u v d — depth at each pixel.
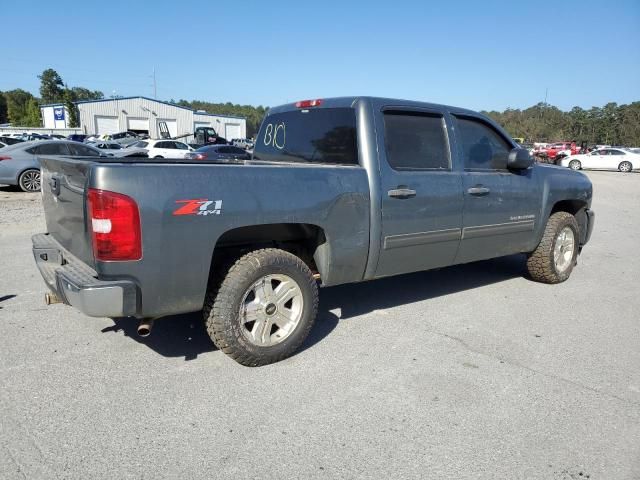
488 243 5.07
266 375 3.57
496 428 2.99
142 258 3.04
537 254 5.80
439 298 5.40
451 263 4.85
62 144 14.81
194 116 63.38
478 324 4.66
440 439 2.88
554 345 4.22
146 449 2.72
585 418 3.12
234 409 3.12
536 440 2.89
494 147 5.11
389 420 3.05
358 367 3.72
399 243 4.24
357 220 3.94
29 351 3.86
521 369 3.76
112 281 3.01
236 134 67.81
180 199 3.11
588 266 7.11
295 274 3.68
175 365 3.68
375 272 4.22
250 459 2.67
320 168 3.77
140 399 3.21
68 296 3.08
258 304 3.59
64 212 3.58
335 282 4.00
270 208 3.46
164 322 4.49
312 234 3.97
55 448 2.71
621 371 3.77
